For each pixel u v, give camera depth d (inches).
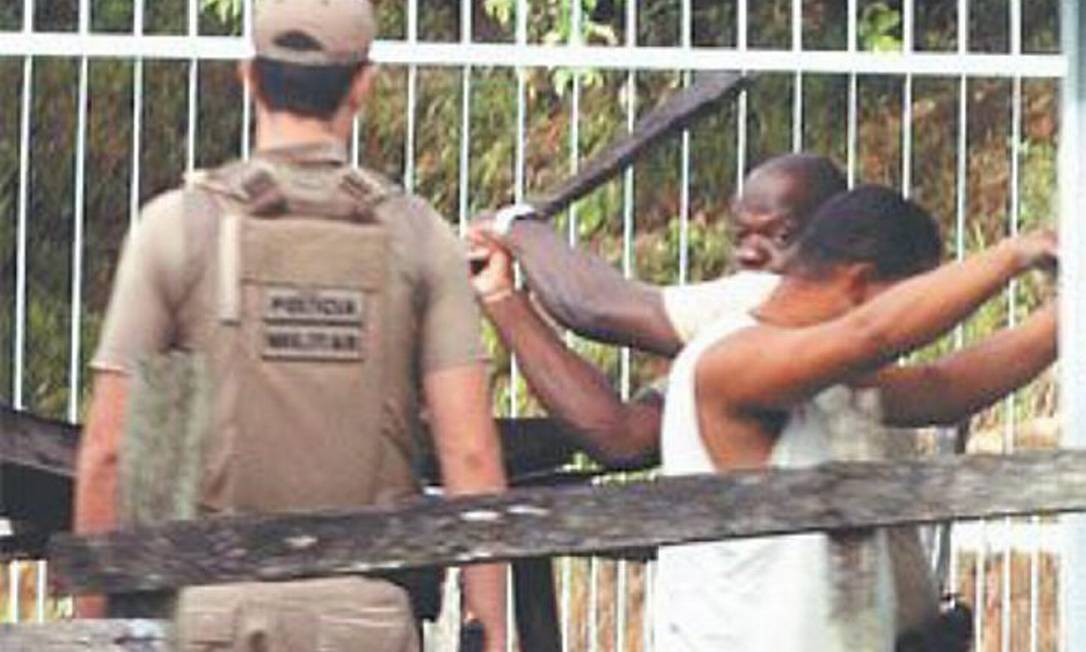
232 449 342.0
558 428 430.9
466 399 349.1
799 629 367.2
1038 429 679.1
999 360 396.2
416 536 328.5
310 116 349.1
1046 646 673.0
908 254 377.1
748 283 414.6
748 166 711.7
